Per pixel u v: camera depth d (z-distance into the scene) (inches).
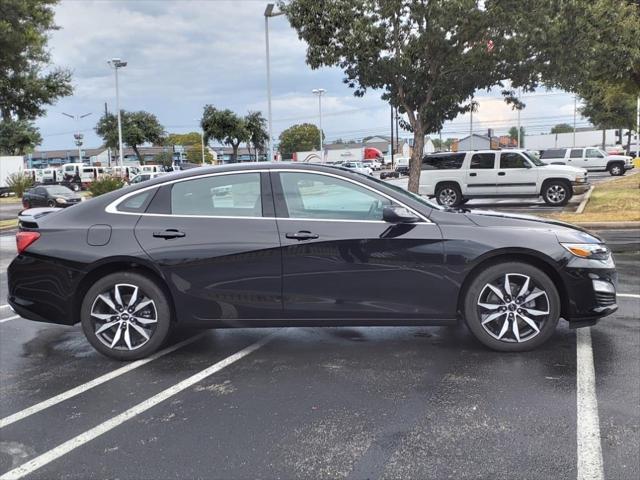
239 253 180.5
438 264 177.9
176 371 179.6
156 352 198.2
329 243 179.0
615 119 1882.4
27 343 215.9
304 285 180.7
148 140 2428.6
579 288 178.4
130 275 186.2
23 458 127.8
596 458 120.5
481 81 529.0
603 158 1397.6
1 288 323.6
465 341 200.1
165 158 3321.9
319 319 182.5
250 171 188.1
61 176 2044.8
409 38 509.4
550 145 3806.6
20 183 1491.1
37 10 794.2
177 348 202.1
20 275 189.3
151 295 185.9
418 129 564.7
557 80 515.2
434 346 195.9
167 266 181.9
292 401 154.0
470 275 181.5
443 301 179.8
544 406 146.0
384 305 180.2
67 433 139.3
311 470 119.0
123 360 190.1
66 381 174.4
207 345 204.5
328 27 506.3
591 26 479.2
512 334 183.5
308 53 526.3
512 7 469.4
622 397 150.4
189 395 160.4
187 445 131.3
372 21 503.2
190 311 184.2
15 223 836.6
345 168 195.8
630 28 524.1
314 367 179.3
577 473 115.0
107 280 186.4
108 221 187.3
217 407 151.7
